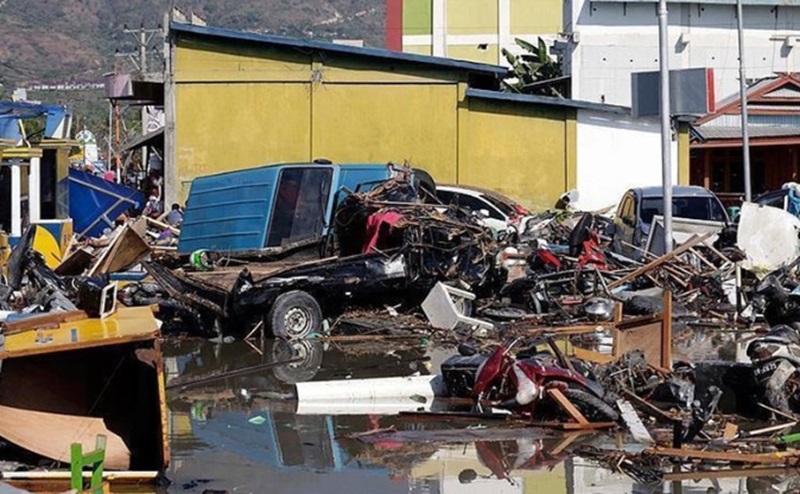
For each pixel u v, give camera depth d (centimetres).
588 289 2381
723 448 1234
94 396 1266
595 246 2569
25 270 2066
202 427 1391
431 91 3950
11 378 1235
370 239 2239
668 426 1352
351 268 2164
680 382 1442
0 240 2469
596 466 1189
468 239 2273
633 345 1584
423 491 1105
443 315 2142
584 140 3997
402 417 1439
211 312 2133
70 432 1209
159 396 1126
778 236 2423
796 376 1397
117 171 6438
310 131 3925
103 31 19650
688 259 2583
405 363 1853
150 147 5453
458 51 8275
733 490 1091
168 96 3891
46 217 3159
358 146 3941
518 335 1981
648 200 3172
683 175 4025
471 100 3962
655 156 4028
